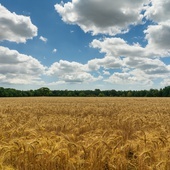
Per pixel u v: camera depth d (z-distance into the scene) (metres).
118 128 10.09
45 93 139.62
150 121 11.58
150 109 19.67
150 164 4.73
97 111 17.83
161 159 4.88
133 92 127.12
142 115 13.99
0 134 7.28
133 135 7.77
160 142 5.82
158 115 13.86
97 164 4.75
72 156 5.12
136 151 5.68
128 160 5.17
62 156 4.78
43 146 5.48
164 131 8.12
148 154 4.92
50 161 4.74
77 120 11.20
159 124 9.98
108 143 5.88
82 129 9.19
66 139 6.06
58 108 20.20
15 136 7.69
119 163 4.70
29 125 10.21
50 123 10.73
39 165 4.78
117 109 19.44
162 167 4.45
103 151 5.09
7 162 4.92
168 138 6.32
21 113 15.76
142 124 10.84
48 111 17.70
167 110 19.20
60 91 143.75
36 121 11.23
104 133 6.94
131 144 6.06
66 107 21.77
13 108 20.69
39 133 7.24
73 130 8.88
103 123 10.64
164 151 5.12
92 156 4.94
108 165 4.79
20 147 5.12
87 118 12.41
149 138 6.07
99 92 139.12
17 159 4.88
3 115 14.09
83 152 5.11
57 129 9.51
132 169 4.98
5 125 9.62
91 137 6.22
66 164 4.67
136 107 21.84
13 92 128.25
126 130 9.66
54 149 5.08
